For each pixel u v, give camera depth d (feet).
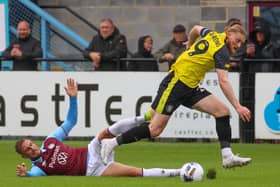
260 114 84.74
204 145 83.82
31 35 95.61
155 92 84.84
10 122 86.74
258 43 86.79
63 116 85.97
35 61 86.48
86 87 85.51
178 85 55.83
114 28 85.76
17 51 85.92
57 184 51.26
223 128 55.62
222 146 55.57
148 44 86.89
